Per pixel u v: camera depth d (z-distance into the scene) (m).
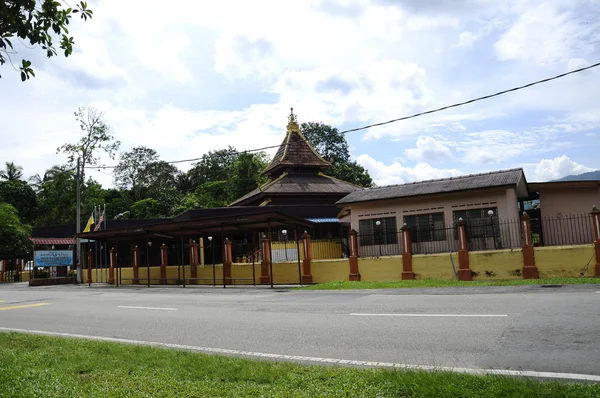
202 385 5.95
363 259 22.67
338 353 7.67
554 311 9.75
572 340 7.36
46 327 12.49
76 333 11.27
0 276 47.72
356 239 23.02
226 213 35.56
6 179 71.56
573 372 5.88
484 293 13.84
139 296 19.86
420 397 5.00
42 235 47.59
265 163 63.09
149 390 5.82
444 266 20.66
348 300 13.99
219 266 27.06
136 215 69.38
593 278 16.50
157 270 30.42
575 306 10.22
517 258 19.27
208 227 25.33
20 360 7.86
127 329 11.34
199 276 28.09
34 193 70.75
